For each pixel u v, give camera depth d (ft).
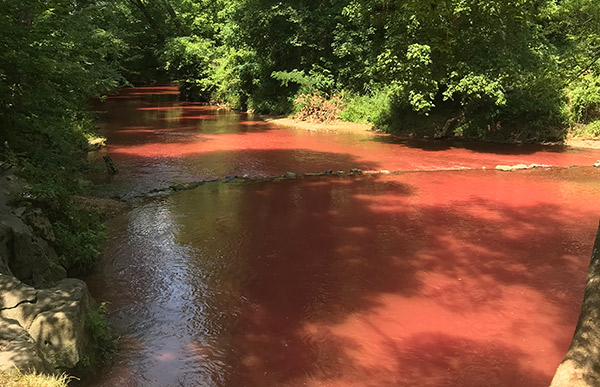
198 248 21.67
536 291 17.48
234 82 92.68
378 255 20.97
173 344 13.92
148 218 26.02
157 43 136.05
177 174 36.78
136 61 155.53
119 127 66.59
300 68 81.61
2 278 12.02
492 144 53.83
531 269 19.49
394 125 63.21
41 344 11.07
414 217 26.48
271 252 21.25
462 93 53.01
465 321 15.34
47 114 30.99
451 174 38.19
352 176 37.27
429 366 12.91
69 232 19.63
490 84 47.78
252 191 32.14
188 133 60.80
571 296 17.08
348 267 19.63
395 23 53.11
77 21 38.14
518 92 54.54
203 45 108.88
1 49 26.02
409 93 55.11
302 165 41.11
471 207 28.50
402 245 22.18
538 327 14.96
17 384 8.55
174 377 12.34
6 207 17.04
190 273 18.98
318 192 32.01
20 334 10.09
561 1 53.62
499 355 13.41
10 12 27.81
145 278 18.48
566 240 22.86
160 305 16.31
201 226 24.77
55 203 19.81
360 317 15.58
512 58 49.49
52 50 29.50
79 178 32.53
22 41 26.91
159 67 143.54
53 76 28.99
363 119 71.26
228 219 25.96
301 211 27.53
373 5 54.60
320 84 75.56
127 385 11.90
